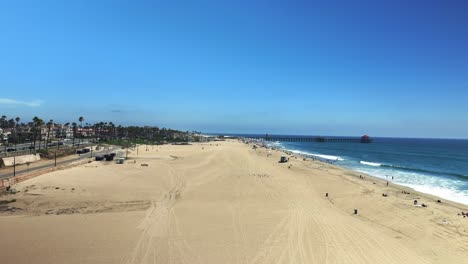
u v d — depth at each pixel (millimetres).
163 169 67688
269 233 27734
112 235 26656
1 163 65688
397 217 34562
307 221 31641
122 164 73875
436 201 44219
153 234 27047
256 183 53844
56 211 33938
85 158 87312
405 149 188000
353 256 23234
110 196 40719
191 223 30297
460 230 30328
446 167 93688
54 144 132750
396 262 22422
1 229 27766
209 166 75438
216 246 24484
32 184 45062
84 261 21531
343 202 41625
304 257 22766
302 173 68062
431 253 24359
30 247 23844
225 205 38094
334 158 121875
